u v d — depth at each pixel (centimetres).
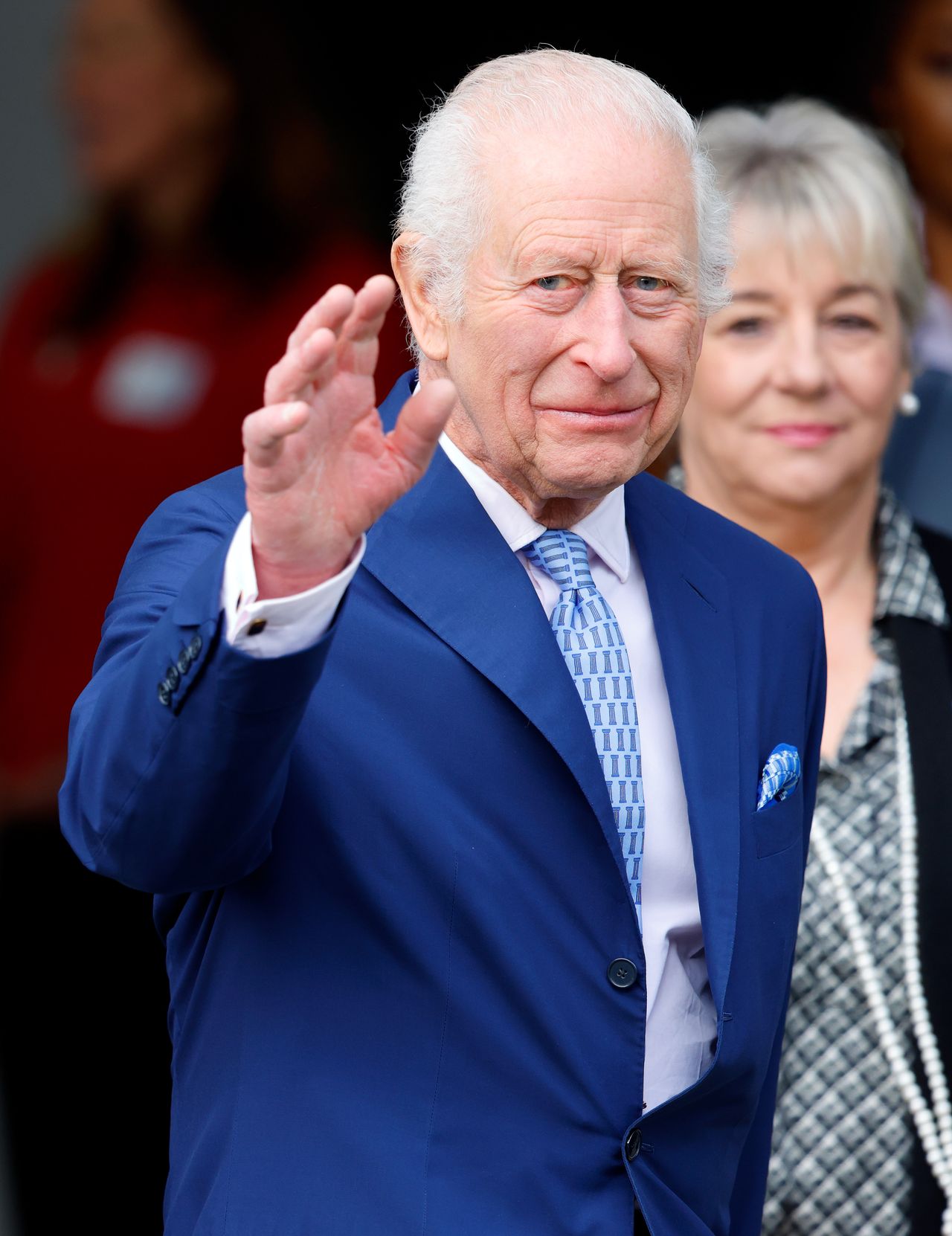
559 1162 721
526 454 728
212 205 1426
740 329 1184
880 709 1133
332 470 603
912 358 1242
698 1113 766
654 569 820
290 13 1429
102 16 1411
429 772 724
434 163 742
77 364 1418
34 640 1431
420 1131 708
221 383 1422
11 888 1480
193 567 727
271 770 629
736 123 1220
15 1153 1515
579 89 723
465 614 739
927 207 1562
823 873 1085
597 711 762
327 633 618
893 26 1570
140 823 635
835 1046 1073
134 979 1527
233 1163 720
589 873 735
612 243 702
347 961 716
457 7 1482
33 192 1416
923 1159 1055
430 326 757
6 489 1423
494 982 718
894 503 1219
